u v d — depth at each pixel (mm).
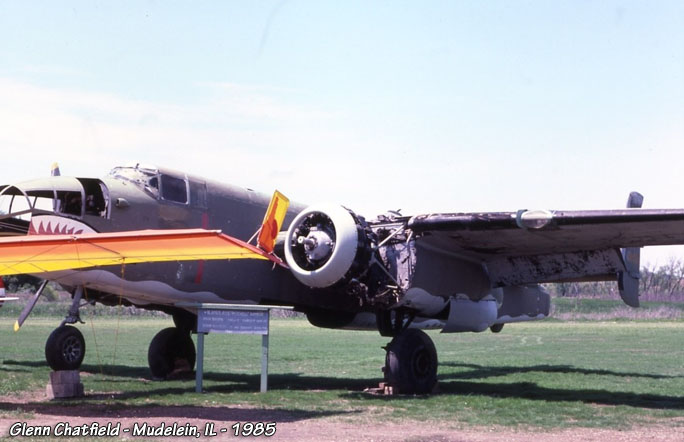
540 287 17312
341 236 10742
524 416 9008
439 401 10359
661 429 8203
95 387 11492
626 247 11289
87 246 8414
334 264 10742
